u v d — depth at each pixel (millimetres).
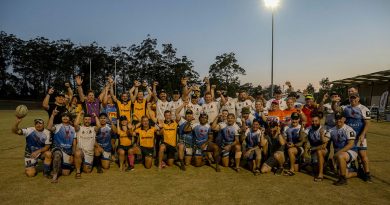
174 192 5250
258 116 8000
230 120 7164
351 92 6582
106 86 8344
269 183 5852
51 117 6340
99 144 6840
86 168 6551
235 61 43531
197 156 7238
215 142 7480
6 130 14000
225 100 9047
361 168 6250
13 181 5895
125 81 50719
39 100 53031
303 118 7406
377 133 13539
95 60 50625
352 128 6117
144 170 6895
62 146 6289
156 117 8648
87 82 51844
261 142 6762
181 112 8414
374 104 25266
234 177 6305
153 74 46469
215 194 5152
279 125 7262
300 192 5281
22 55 52531
